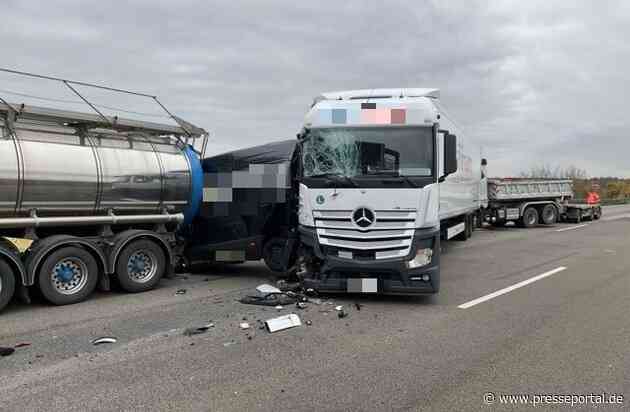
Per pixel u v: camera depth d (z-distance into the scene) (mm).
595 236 18828
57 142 7980
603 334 6125
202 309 7520
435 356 5352
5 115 7430
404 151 7793
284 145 10289
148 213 9281
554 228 23031
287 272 9727
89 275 8141
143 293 8797
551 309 7426
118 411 4070
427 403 4207
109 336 6121
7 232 7742
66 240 7867
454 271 10914
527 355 5371
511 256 13391
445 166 8078
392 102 8023
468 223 17641
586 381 4664
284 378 4746
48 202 7809
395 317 6984
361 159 7863
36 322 6801
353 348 5629
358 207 7723
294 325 6520
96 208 8445
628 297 8203
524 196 23406
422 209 7609
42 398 4320
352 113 8031
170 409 4105
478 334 6160
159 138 9648
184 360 5250
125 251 8656
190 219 10180
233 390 4477
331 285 7844
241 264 12609
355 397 4320
